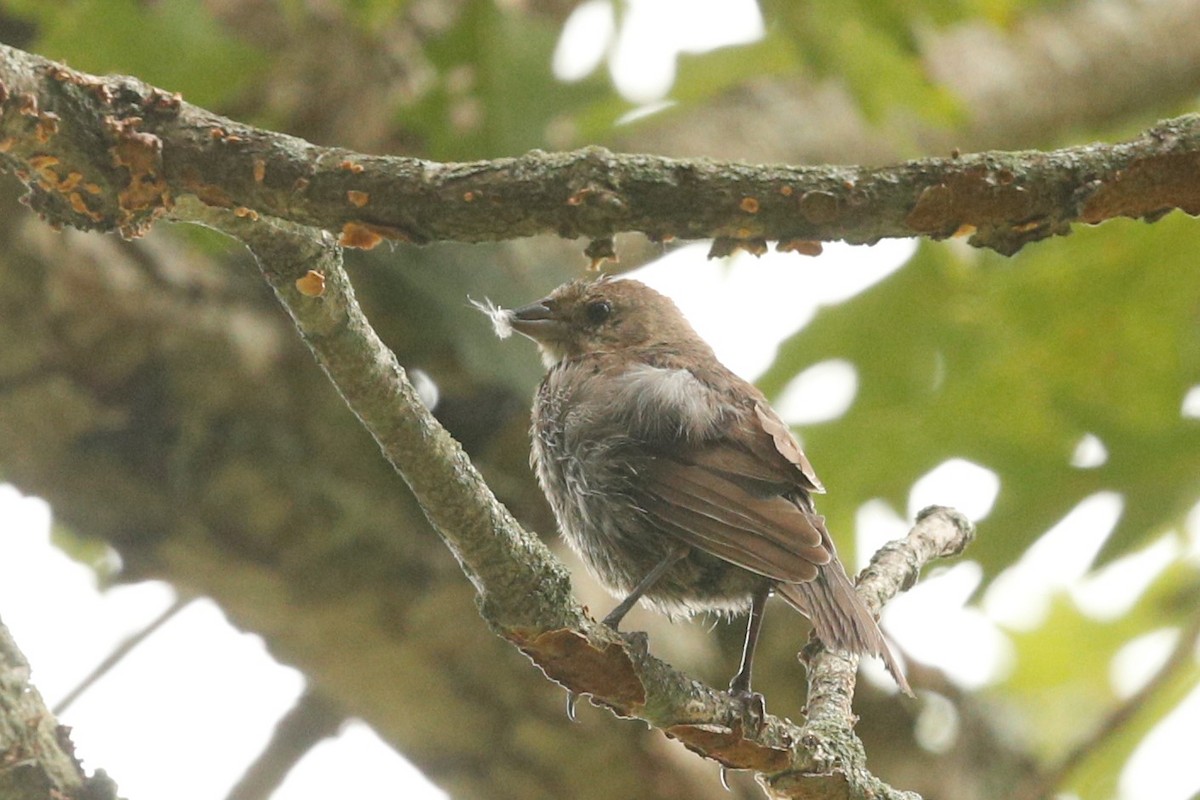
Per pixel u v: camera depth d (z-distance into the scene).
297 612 11.54
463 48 11.59
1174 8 14.46
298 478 11.30
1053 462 13.95
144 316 10.89
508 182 5.25
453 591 11.44
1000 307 14.12
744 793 11.90
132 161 5.25
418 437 5.61
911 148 13.48
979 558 13.84
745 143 13.05
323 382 11.36
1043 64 14.09
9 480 11.20
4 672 5.47
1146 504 13.82
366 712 11.98
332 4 11.54
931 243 14.19
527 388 11.27
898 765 12.62
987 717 13.66
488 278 11.55
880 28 11.60
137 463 11.15
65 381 10.87
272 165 5.26
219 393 11.13
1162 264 13.94
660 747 11.68
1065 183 5.30
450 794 12.02
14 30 11.55
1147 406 13.94
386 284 11.55
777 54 12.62
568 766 11.68
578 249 12.16
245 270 11.23
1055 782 12.23
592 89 11.73
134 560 11.47
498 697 11.67
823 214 5.24
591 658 5.99
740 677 8.38
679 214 5.23
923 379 14.09
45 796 5.39
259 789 11.99
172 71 10.60
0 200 10.39
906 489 13.96
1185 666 13.92
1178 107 14.63
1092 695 15.49
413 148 11.87
